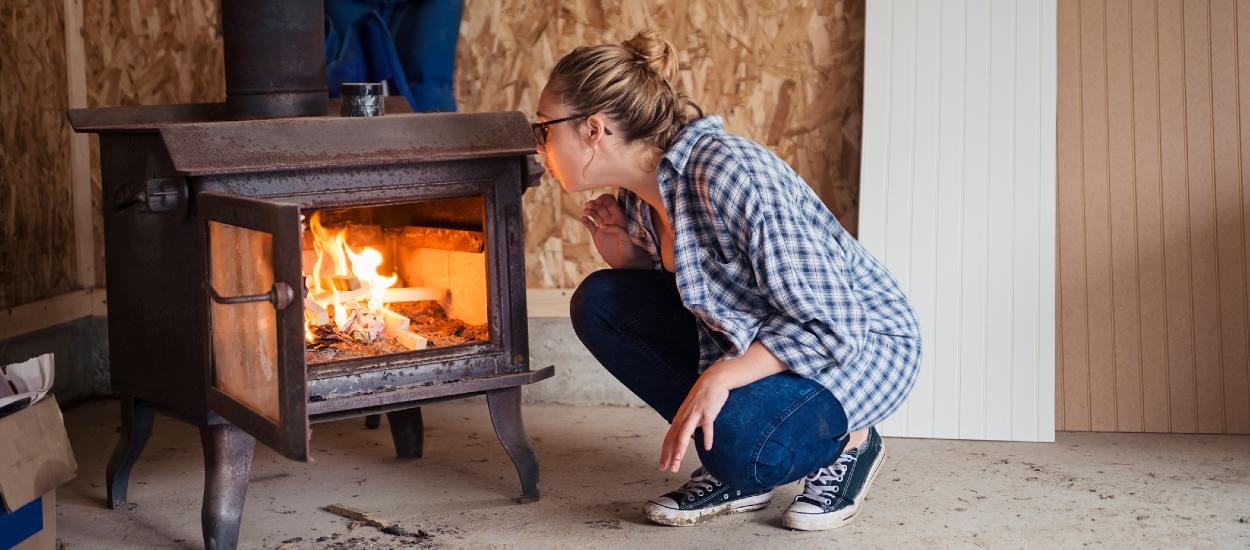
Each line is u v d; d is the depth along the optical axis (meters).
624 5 2.86
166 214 1.91
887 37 2.67
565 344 2.96
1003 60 2.63
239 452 1.89
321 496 2.21
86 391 3.03
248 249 1.66
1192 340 2.64
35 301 2.80
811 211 1.84
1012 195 2.62
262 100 2.10
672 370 2.05
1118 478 2.28
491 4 2.90
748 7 2.83
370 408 1.95
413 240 2.29
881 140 2.67
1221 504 2.11
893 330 1.85
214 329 1.80
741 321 1.78
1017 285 2.61
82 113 2.15
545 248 2.98
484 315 2.10
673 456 1.69
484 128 2.01
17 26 2.71
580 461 2.43
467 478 2.32
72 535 2.01
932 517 2.05
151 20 2.93
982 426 2.61
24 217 2.75
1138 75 2.66
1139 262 2.66
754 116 2.86
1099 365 2.68
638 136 1.81
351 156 1.88
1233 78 2.62
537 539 1.95
